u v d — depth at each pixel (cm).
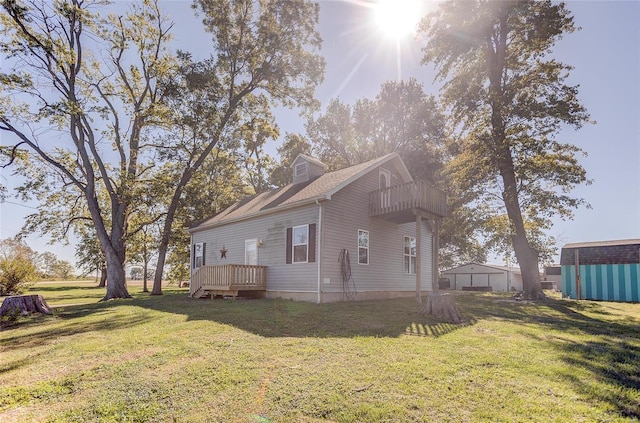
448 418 314
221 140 2138
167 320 804
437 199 1284
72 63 1562
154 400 366
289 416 324
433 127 2580
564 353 516
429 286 1634
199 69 1803
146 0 1752
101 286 3278
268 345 552
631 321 864
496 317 879
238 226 1520
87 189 1645
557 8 1412
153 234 2041
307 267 1155
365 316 804
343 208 1210
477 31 1562
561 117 1366
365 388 379
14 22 1442
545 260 1753
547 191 1448
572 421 309
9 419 334
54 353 551
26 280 1753
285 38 1931
